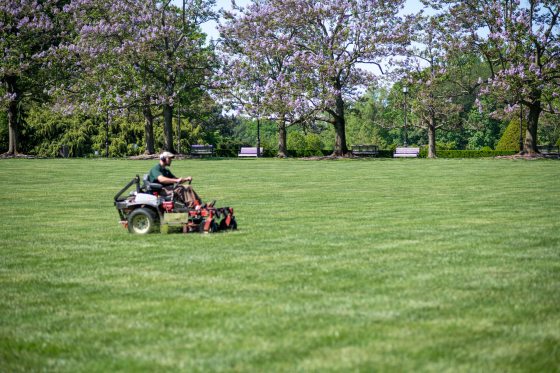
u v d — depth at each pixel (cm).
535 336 577
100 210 1667
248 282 803
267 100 5125
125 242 1138
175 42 5391
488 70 9612
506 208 1572
